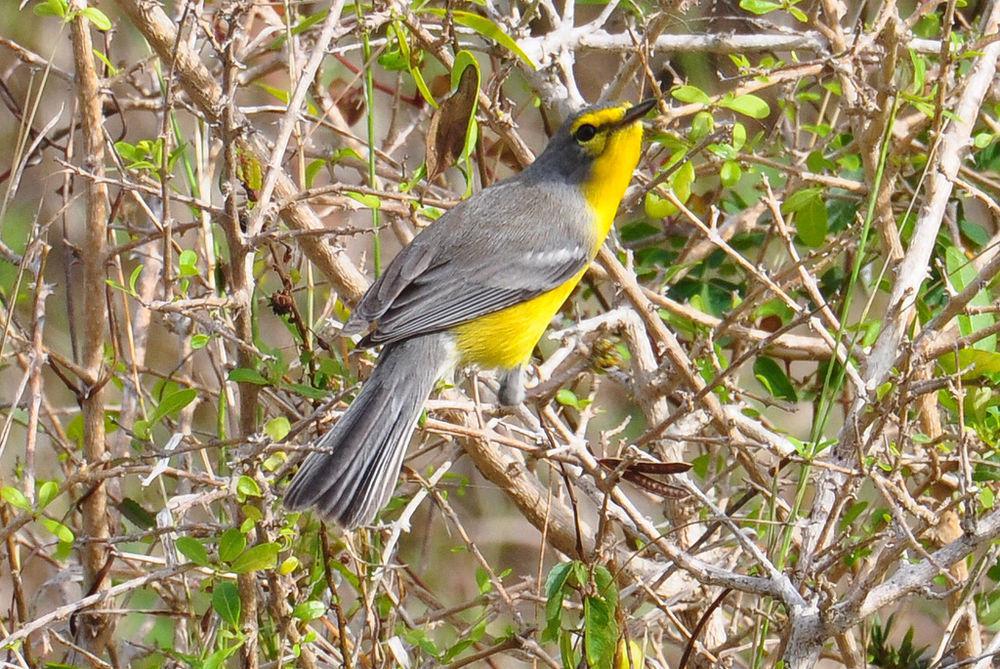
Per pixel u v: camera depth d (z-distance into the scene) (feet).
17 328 36.60
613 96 36.40
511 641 30.12
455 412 34.06
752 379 44.62
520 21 34.76
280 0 33.94
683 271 39.47
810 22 35.14
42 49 49.73
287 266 33.86
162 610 33.71
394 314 31.83
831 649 37.17
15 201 47.65
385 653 30.14
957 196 39.14
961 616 30.32
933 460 30.22
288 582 29.37
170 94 28.32
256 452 25.95
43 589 33.19
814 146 39.06
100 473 26.73
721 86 43.78
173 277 29.37
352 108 42.75
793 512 27.22
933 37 41.32
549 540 34.17
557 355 35.06
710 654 31.45
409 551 45.24
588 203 34.58
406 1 32.83
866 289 39.37
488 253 33.01
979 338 29.37
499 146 40.45
